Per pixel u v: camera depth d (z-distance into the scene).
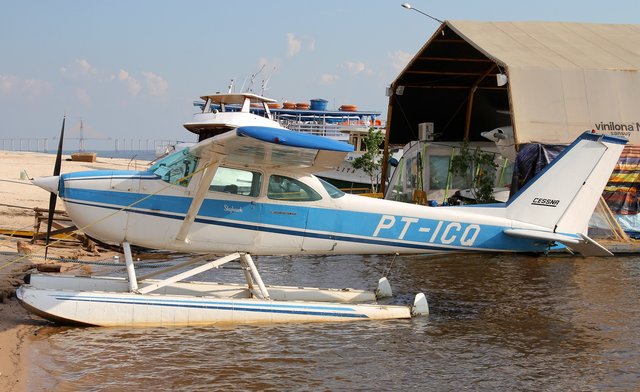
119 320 7.44
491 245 9.38
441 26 15.66
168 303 7.62
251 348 6.83
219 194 8.16
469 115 19.28
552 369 6.31
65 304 7.28
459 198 16.52
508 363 6.49
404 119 19.69
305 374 6.06
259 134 6.89
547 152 13.35
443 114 19.59
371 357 6.63
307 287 9.43
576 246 9.67
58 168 8.59
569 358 6.66
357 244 8.76
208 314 7.73
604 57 15.41
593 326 7.89
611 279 10.78
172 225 8.09
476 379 6.02
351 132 25.14
